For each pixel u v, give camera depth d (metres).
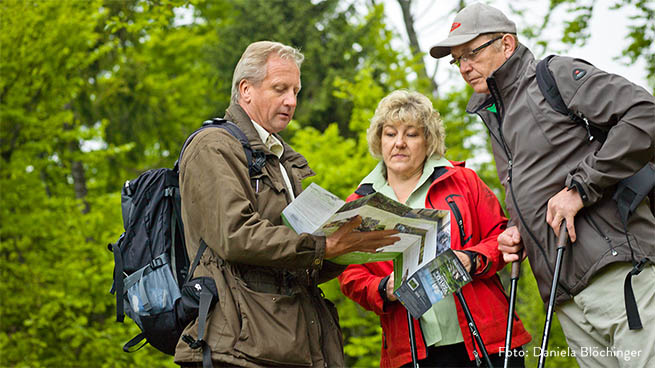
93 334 8.80
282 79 2.84
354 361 9.25
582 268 2.82
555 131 2.86
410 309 2.80
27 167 9.16
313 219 2.49
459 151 8.39
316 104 13.30
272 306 2.54
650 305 2.72
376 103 7.84
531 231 2.95
